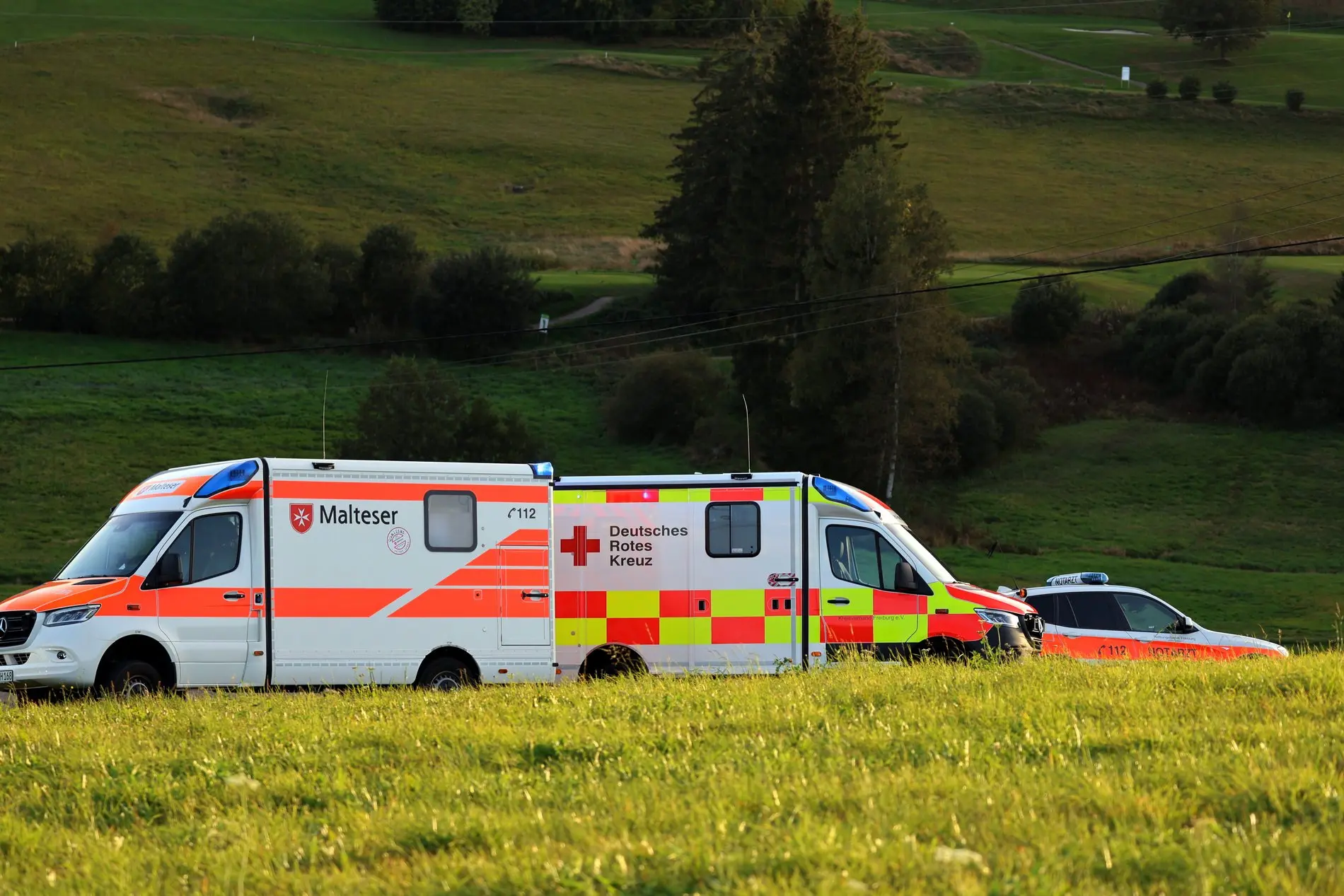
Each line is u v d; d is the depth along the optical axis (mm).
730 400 174125
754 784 18266
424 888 14273
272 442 160625
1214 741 21047
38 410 165625
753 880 13391
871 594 43781
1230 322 180125
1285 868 13836
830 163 175250
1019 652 43250
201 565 38031
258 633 38281
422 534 40188
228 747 24547
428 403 140250
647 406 168500
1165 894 13281
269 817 18266
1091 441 164375
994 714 24469
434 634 40031
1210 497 145250
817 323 147750
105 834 18219
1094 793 17109
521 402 184500
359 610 39344
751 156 179000
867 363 144625
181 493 38594
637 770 20422
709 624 44000
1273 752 19656
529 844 15805
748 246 178750
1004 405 161125
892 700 27406
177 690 37344
